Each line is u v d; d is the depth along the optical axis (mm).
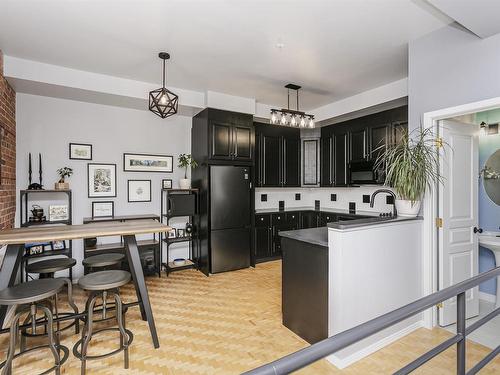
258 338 2410
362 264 2172
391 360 2113
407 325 2477
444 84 2414
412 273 2520
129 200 4227
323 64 3229
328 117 4816
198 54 2980
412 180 2459
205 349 2246
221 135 4270
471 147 2773
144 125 4352
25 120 3553
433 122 2520
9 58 3006
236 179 4414
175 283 3793
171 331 2518
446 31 2410
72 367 2014
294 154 5352
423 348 2262
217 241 4246
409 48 2699
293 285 2510
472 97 2230
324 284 2193
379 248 2277
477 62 2203
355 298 2133
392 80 3732
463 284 1036
